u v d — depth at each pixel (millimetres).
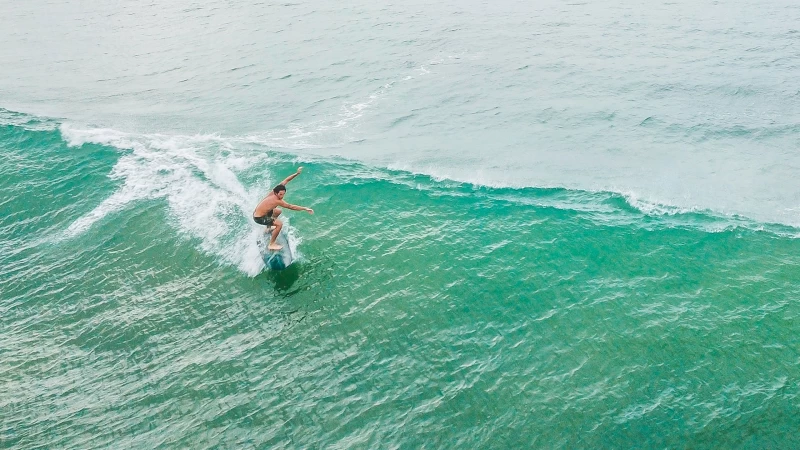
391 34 42188
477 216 19609
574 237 18297
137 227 19328
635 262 17078
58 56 39438
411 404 12867
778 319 14742
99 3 56562
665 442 11898
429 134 26141
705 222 18922
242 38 42812
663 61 35000
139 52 40094
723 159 23266
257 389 13375
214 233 18844
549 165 23062
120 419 12781
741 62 34250
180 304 16188
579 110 28359
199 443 12164
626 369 13539
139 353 14602
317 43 40781
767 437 11906
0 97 30781
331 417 12625
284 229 18734
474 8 49656
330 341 14680
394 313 15492
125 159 23391
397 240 18453
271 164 22859
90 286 17031
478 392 13094
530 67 34594
